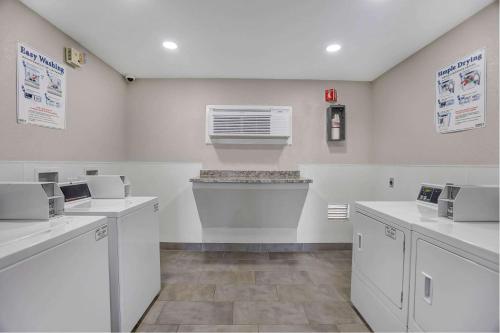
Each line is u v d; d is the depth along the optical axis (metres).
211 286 2.22
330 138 3.03
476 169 1.70
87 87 2.30
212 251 3.10
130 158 3.09
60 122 1.95
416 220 1.31
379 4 1.64
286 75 2.95
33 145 1.71
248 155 3.11
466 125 1.77
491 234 1.05
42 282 0.88
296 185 2.71
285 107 3.07
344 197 3.13
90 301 1.16
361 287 1.78
